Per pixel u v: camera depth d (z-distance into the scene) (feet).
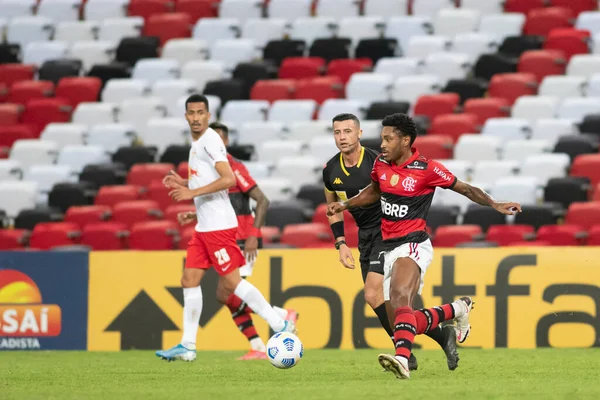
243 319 103.86
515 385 69.56
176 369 90.68
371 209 80.53
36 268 123.85
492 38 187.21
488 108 170.30
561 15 187.73
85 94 195.42
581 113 167.22
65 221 159.22
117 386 72.90
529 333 113.91
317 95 184.44
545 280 113.80
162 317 121.19
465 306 78.79
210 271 120.88
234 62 198.80
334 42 194.59
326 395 62.18
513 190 147.64
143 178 166.09
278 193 157.17
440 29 194.70
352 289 117.70
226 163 92.17
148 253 122.11
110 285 122.42
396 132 71.87
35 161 180.14
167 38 209.77
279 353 82.69
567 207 145.79
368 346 117.08
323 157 167.53
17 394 66.49
